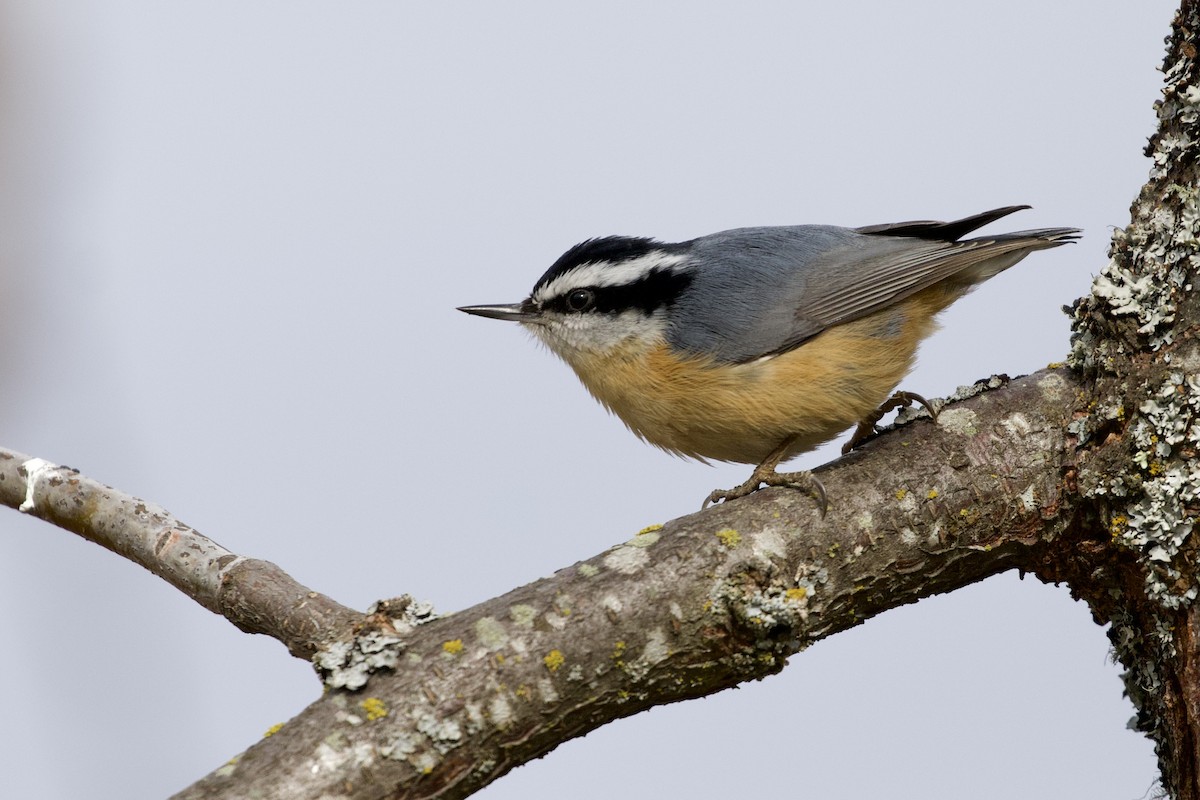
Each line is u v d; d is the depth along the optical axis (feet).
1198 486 22.98
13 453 27.32
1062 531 24.54
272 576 24.50
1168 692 23.70
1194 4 25.44
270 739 19.22
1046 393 25.39
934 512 23.77
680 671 21.52
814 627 23.07
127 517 26.00
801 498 23.53
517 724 20.03
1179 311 24.12
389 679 19.77
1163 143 25.63
